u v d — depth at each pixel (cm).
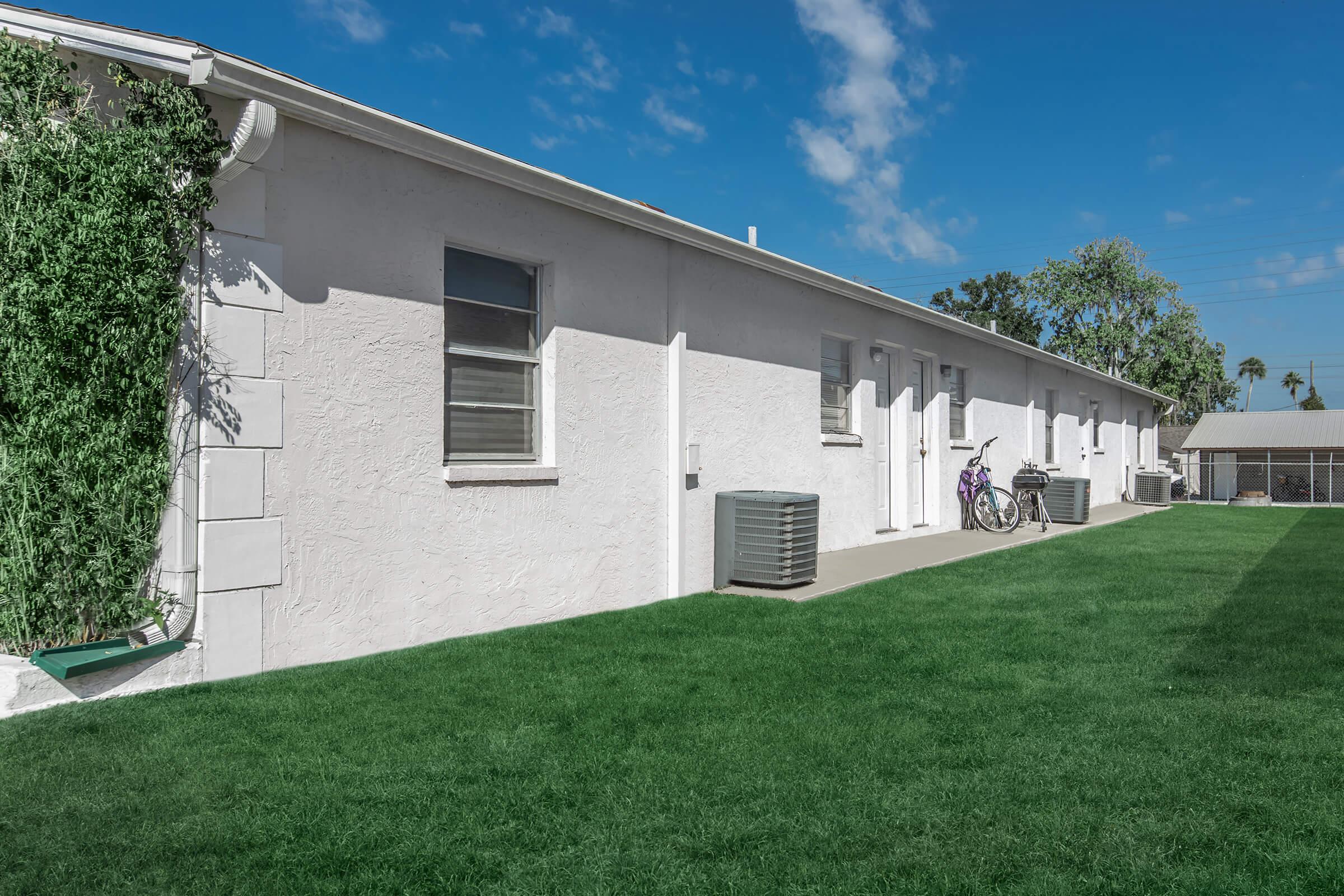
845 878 273
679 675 511
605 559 746
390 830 301
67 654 446
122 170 452
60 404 445
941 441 1389
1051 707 448
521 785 341
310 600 531
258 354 505
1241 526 1619
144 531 468
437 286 609
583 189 690
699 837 300
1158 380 4453
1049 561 1040
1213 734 403
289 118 518
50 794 327
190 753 370
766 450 962
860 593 807
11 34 462
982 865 281
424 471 598
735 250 864
